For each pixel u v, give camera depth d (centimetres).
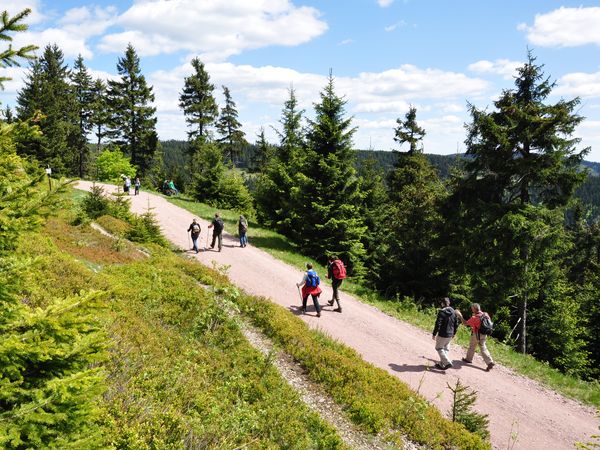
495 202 2316
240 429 652
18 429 296
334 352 1073
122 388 618
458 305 2447
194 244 1981
